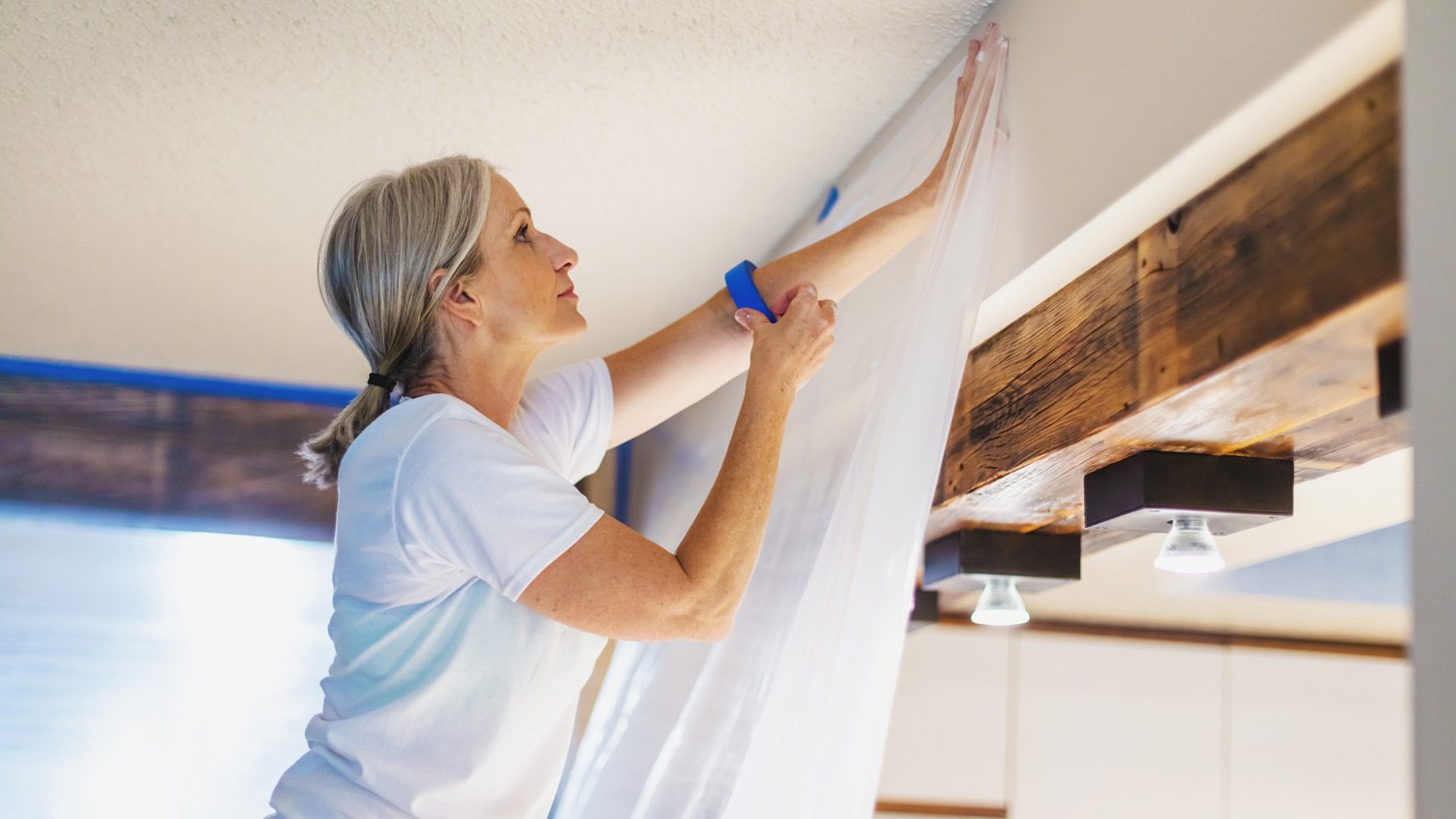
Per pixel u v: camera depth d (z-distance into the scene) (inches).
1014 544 89.4
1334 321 43.2
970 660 173.2
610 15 71.5
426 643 51.9
